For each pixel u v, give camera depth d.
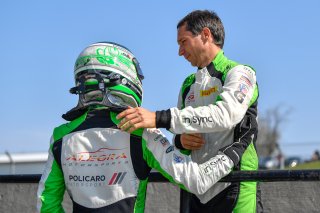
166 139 3.82
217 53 4.24
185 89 4.34
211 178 3.79
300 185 4.84
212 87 4.10
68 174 3.86
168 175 3.77
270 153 33.19
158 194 5.46
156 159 3.77
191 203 4.14
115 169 3.77
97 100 3.91
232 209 3.96
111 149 3.79
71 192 3.87
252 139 4.02
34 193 5.53
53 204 3.94
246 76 3.97
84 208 3.81
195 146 4.04
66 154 3.87
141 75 4.08
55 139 3.96
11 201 5.57
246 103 3.88
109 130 3.81
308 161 30.59
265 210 4.89
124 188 3.76
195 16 4.26
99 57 3.92
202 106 4.04
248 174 3.88
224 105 3.79
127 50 4.05
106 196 3.77
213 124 3.76
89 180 3.80
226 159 3.85
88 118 3.89
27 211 5.52
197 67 4.35
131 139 3.79
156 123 3.72
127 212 3.74
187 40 4.26
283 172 3.83
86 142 3.83
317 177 3.78
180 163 3.76
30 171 12.72
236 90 3.86
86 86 3.91
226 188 3.98
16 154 12.71
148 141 3.79
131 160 3.78
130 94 3.96
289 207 4.85
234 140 4.01
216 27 4.27
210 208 4.03
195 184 3.75
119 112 3.86
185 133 3.86
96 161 3.80
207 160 4.08
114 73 3.91
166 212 5.42
